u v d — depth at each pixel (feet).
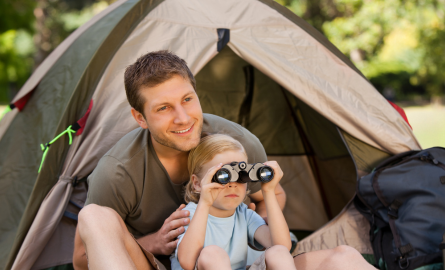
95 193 6.01
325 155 10.13
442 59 47.88
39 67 10.67
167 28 7.95
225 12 8.28
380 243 7.04
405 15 39.63
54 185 7.00
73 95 7.34
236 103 11.03
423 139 26.03
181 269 5.66
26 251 6.59
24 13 39.65
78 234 5.67
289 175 10.97
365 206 7.62
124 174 6.00
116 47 7.66
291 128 10.86
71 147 7.16
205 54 7.91
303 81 8.04
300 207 10.82
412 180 6.92
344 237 7.59
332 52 8.56
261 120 11.10
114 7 9.09
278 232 5.62
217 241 5.73
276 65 8.05
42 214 6.75
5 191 7.98
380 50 46.14
